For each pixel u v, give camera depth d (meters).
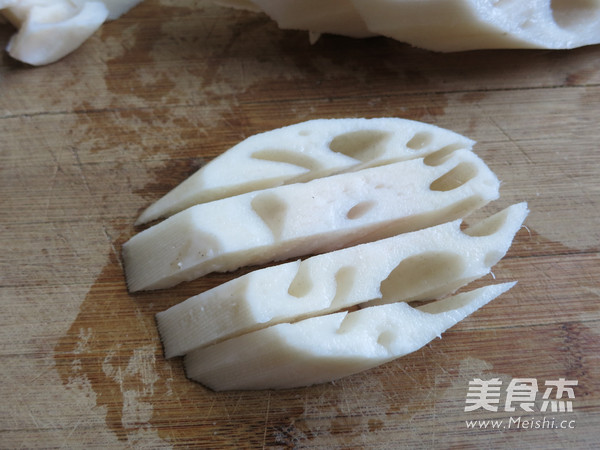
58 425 0.13
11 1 0.17
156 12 0.19
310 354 0.12
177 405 0.13
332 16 0.18
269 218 0.14
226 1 0.18
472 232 0.15
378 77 0.18
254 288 0.13
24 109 0.17
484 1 0.16
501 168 0.17
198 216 0.14
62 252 0.15
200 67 0.18
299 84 0.18
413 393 0.14
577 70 0.19
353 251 0.13
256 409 0.13
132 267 0.14
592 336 0.15
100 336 0.14
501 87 0.18
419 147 0.16
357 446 0.13
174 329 0.14
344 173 0.15
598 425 0.14
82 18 0.17
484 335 0.15
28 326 0.14
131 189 0.16
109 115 0.17
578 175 0.17
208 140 0.17
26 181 0.16
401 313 0.13
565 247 0.16
